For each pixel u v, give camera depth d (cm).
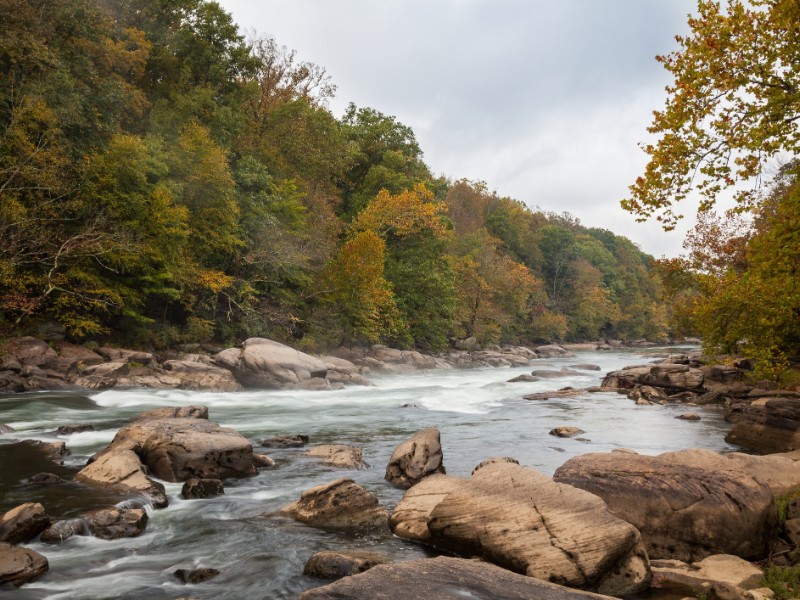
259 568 739
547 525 704
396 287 5438
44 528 820
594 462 914
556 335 9894
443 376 4119
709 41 1049
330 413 2108
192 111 4069
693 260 3512
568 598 526
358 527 889
